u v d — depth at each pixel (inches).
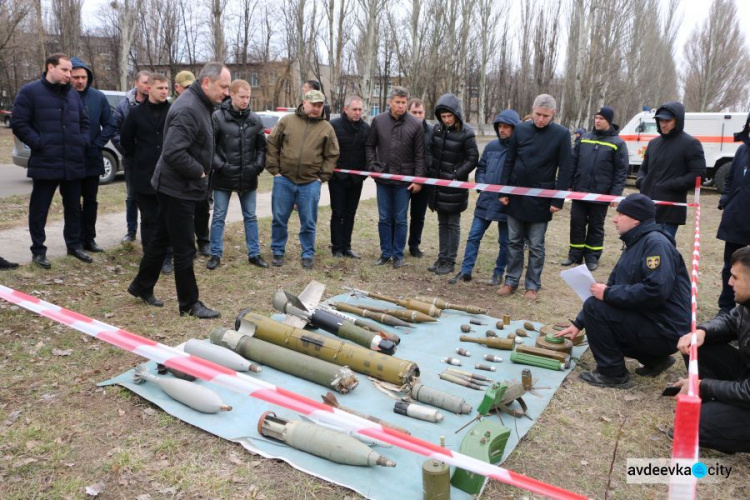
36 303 138.9
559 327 182.4
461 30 1211.9
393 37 1285.7
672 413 144.3
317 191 250.5
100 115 245.1
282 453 117.6
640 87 1478.8
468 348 177.5
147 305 197.3
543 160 220.5
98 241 275.4
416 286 244.2
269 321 164.6
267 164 246.2
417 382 143.7
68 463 112.9
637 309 151.5
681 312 151.2
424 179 247.3
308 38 1291.8
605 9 1071.6
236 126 237.1
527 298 235.5
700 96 1784.0
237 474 112.0
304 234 255.0
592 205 293.1
